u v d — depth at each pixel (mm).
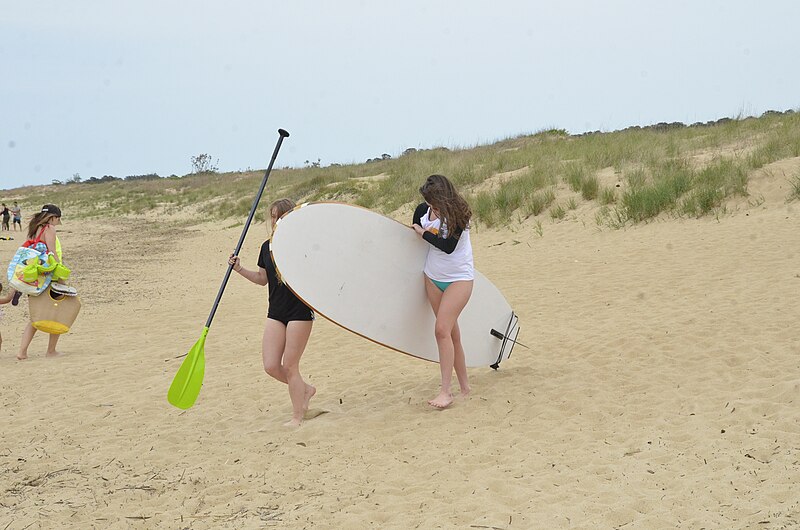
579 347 7129
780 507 3621
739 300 7992
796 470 4027
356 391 6477
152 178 65625
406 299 5773
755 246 10531
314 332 8938
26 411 6391
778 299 7750
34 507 4363
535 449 4734
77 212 40781
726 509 3678
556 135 29953
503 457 4645
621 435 4844
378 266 5652
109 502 4402
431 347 5918
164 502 4383
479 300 6305
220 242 22891
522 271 11766
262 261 5504
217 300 5594
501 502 3994
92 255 21328
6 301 8328
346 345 8234
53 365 8016
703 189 13461
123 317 11141
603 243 12906
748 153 15547
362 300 5590
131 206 39906
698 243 11414
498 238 15039
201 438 5555
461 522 3768
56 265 8258
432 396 6055
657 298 8766
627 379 5977
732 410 5027
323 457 4898
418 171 22641
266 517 4043
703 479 4051
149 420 6055
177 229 29016
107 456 5227
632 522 3625
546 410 5418
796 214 11836
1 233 28844
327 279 5438
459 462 4613
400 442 5066
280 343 5539
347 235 5551
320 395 6469
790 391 5148
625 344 6965
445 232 5387
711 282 9055
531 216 15742
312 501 4211
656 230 12914
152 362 8062
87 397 6770
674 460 4355
